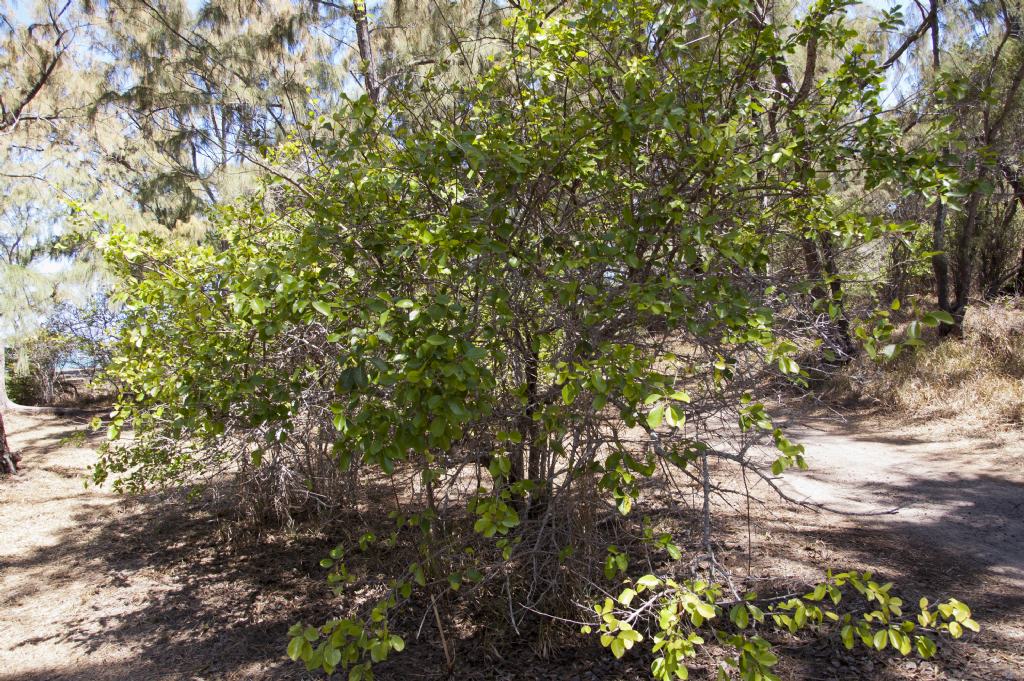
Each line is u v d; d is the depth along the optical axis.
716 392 2.90
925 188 2.71
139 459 5.04
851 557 4.43
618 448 2.70
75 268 7.74
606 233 2.89
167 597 4.61
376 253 2.79
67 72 10.72
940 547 4.62
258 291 2.60
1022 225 13.62
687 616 3.43
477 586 3.34
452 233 2.62
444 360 2.06
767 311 2.34
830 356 2.79
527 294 2.96
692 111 2.79
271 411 2.77
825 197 3.28
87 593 4.77
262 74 9.94
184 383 3.22
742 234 2.89
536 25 2.89
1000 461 6.73
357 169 3.00
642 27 3.02
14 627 4.29
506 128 3.01
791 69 6.24
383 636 2.32
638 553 3.71
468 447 3.20
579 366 2.28
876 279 3.52
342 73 9.35
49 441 10.23
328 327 3.07
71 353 13.96
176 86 10.28
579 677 3.25
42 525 6.36
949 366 9.51
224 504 6.21
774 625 3.58
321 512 5.45
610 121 2.81
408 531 4.45
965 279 10.76
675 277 2.58
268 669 3.63
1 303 7.62
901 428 8.41
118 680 3.59
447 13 7.62
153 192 10.22
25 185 9.23
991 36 9.56
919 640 2.03
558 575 3.37
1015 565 4.26
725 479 5.77
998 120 8.94
